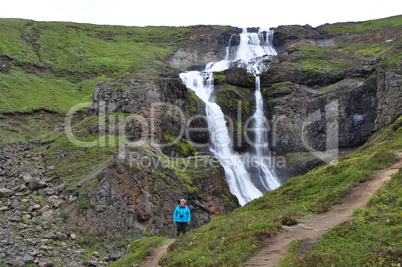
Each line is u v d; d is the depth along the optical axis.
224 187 38.09
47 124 55.88
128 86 54.31
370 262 9.80
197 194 32.62
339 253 10.73
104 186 27.44
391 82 47.69
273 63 87.06
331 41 123.19
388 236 11.02
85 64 90.88
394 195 14.33
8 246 19.02
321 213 15.51
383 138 37.44
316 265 10.23
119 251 23.02
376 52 98.25
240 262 11.41
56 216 25.77
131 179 27.41
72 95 72.19
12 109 54.88
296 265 10.37
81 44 108.12
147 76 62.31
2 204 25.53
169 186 29.70
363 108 54.69
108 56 102.75
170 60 109.50
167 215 27.95
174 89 56.53
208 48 123.56
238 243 12.99
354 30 129.62
